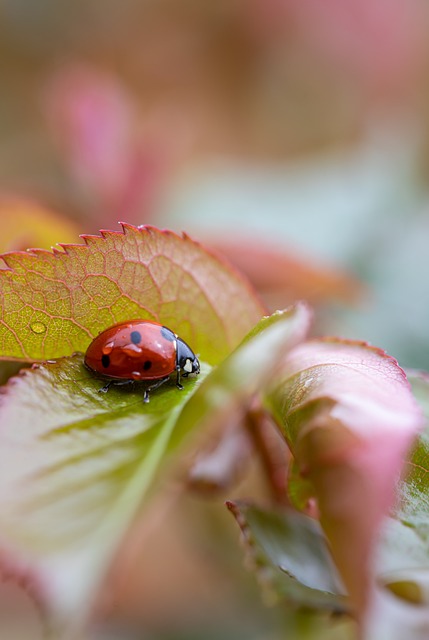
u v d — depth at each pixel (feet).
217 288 0.38
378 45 0.91
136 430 0.34
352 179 0.65
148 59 0.94
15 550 0.30
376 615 0.33
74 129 0.57
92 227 0.55
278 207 0.63
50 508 0.31
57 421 0.34
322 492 0.33
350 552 0.32
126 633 0.56
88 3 0.97
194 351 0.38
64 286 0.37
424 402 0.38
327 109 0.94
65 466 0.33
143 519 0.31
